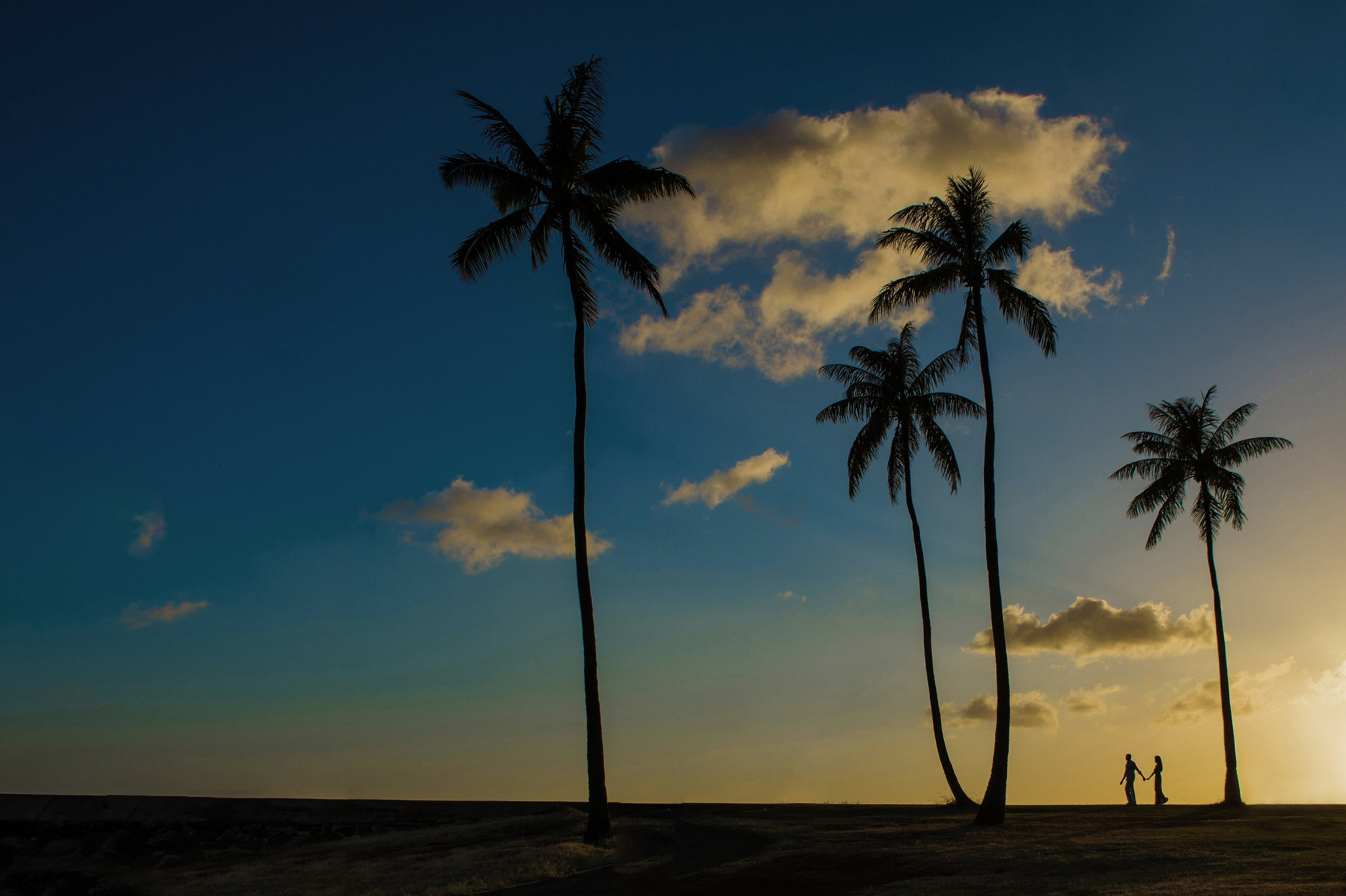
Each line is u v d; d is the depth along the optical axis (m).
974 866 16.92
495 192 27.14
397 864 22.28
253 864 25.42
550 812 31.48
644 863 20.55
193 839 29.11
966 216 30.06
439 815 31.70
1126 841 18.52
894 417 39.03
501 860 21.08
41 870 26.12
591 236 27.92
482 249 26.86
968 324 30.31
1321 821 21.61
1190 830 20.52
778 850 21.41
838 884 16.72
